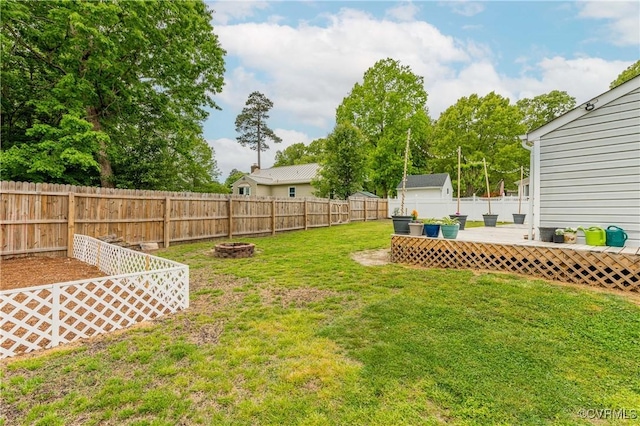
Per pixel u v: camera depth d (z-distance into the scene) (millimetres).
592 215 5453
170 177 14008
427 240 6152
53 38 9195
